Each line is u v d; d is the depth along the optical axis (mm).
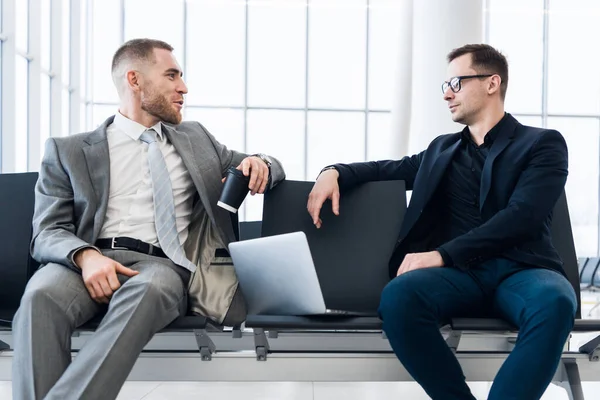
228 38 10828
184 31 10773
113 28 10812
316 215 2197
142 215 2127
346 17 10883
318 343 2375
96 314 1928
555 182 2033
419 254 2008
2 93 7438
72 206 2121
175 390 2854
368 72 10938
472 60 2240
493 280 1979
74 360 1644
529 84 11180
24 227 2352
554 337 1710
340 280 2229
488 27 11086
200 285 2113
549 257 2043
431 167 2238
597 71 11125
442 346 1805
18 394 1658
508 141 2148
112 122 2281
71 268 1906
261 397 2693
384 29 10891
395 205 2285
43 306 1732
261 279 1922
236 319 2084
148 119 2246
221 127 10914
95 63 10883
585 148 11289
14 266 2326
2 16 7414
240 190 2096
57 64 9312
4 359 2039
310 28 10867
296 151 11008
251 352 2029
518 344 1745
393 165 2385
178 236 2129
